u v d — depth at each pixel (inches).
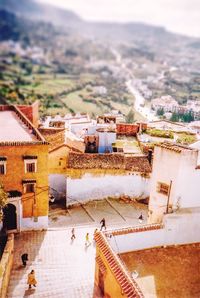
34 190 1398.9
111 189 1844.2
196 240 954.1
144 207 1796.3
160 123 1983.3
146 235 902.4
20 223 1414.9
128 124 2144.4
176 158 930.1
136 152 1931.6
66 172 1811.0
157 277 805.9
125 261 856.3
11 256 1165.1
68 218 1662.2
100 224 1576.0
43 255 1259.2
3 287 980.6
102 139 2012.8
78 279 1116.5
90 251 1299.2
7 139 1451.8
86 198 1820.9
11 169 1355.8
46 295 1037.2
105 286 847.1
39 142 1353.3
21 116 1819.6
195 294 758.5
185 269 842.8
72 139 2011.6
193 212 935.7
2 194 1159.6
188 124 1827.0
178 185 941.2
